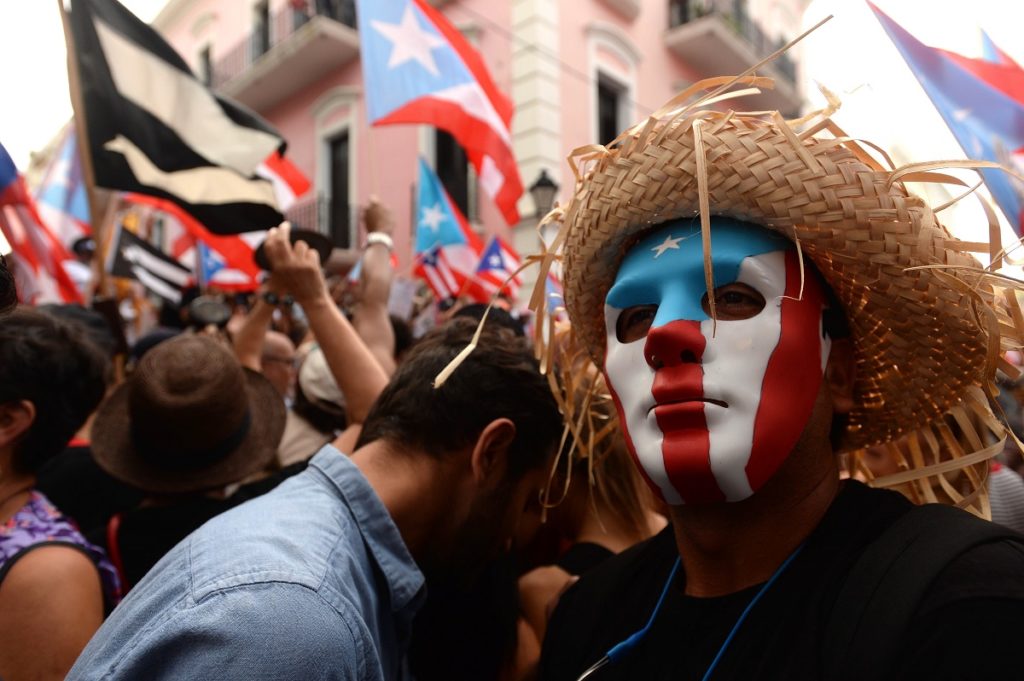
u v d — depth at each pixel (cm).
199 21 1266
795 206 77
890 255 79
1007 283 81
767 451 77
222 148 276
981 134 148
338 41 927
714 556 85
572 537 145
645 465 80
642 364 83
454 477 100
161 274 468
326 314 138
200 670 69
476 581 113
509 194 352
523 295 664
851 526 81
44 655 102
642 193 82
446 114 339
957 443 96
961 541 68
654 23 965
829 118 81
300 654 71
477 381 100
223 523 84
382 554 92
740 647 78
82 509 177
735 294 82
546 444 106
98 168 262
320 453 97
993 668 61
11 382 117
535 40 768
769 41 1141
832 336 87
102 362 134
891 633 64
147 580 81
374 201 194
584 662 95
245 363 188
